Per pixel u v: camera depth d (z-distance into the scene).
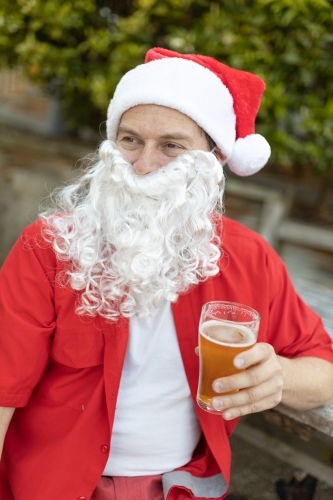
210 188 1.20
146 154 1.18
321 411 1.29
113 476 1.28
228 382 1.03
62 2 3.41
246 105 1.29
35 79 4.04
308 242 3.49
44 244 1.23
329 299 2.02
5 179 4.14
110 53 3.45
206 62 1.24
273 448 1.54
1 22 3.52
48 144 5.02
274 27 2.98
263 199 3.63
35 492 1.21
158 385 1.25
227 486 1.30
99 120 4.76
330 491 1.86
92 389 1.24
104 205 1.24
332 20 2.88
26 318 1.20
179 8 3.22
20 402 1.21
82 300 1.20
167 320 1.24
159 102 1.16
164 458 1.29
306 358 1.31
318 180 4.80
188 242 1.22
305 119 3.17
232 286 1.31
